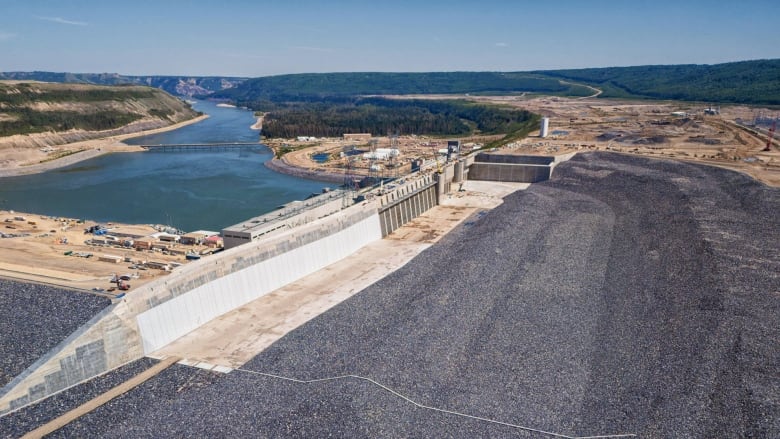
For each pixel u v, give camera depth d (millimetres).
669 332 67438
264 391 57969
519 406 54938
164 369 64188
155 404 56344
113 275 92375
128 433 50812
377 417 52594
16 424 53344
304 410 53719
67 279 88562
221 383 60094
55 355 59062
